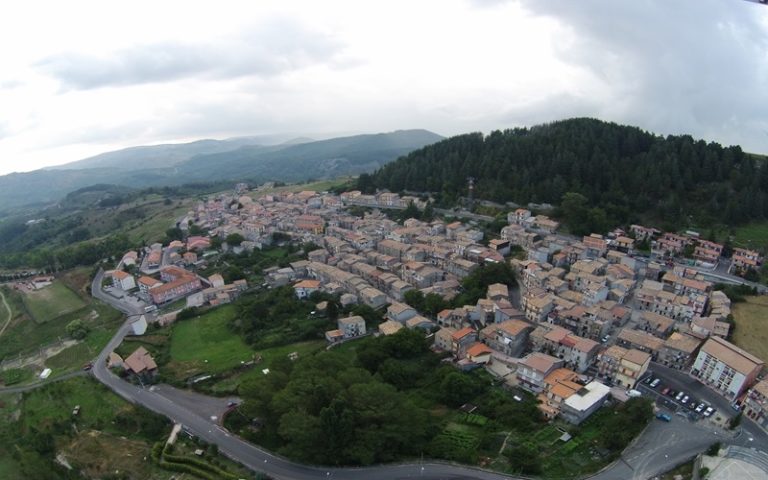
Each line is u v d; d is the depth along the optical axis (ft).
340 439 349.20
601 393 405.18
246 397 400.67
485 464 346.74
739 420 376.27
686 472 329.93
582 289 606.55
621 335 492.54
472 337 511.81
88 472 356.18
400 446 365.61
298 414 355.36
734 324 502.79
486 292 618.03
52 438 395.55
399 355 495.82
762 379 419.33
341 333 550.36
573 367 465.06
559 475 331.36
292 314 614.34
